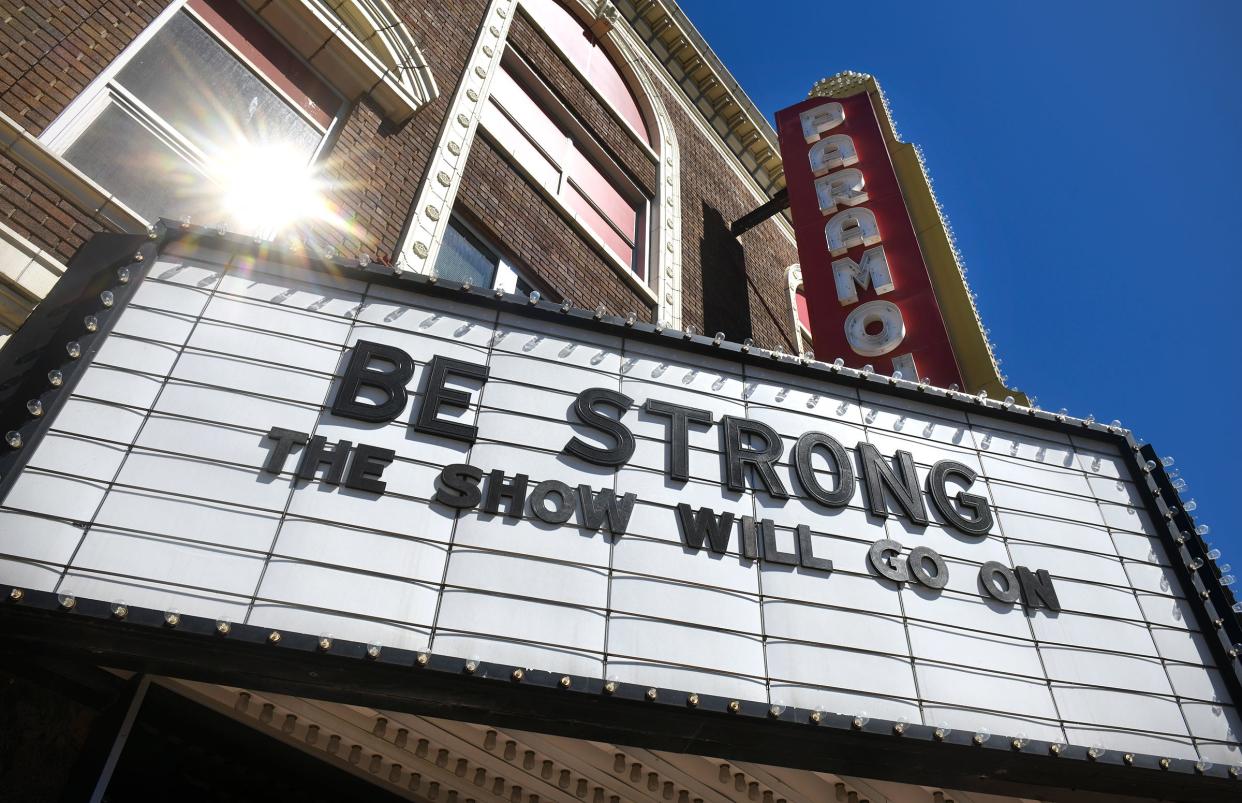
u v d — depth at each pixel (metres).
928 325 11.44
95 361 5.17
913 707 5.26
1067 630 5.97
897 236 12.73
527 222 11.95
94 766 4.71
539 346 6.23
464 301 6.32
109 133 7.70
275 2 9.68
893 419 6.83
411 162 10.36
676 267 14.17
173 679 5.19
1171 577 6.54
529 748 5.78
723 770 5.91
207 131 8.53
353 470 5.14
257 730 5.56
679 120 18.03
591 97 15.41
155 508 4.70
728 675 5.04
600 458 5.70
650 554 5.36
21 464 4.59
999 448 6.99
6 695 4.82
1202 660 6.09
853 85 16.14
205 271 5.86
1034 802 5.96
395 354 5.84
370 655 4.41
